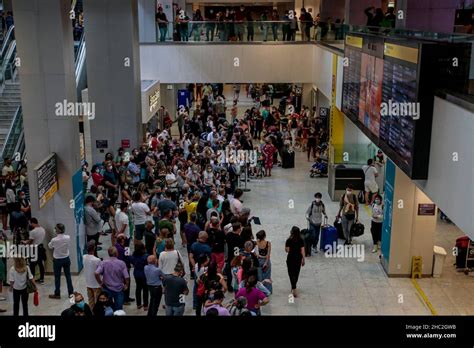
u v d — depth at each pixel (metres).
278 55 23.88
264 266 10.81
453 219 7.62
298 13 31.33
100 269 10.01
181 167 16.36
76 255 12.64
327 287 12.11
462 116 7.32
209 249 10.63
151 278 9.99
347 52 15.21
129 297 11.32
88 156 21.91
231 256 11.30
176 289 9.31
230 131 22.69
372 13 17.50
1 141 18.27
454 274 12.84
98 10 18.38
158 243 11.48
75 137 12.72
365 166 17.47
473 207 6.93
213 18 40.28
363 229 14.35
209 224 11.49
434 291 11.98
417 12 13.16
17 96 19.23
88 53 18.66
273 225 15.83
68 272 11.41
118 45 18.56
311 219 13.82
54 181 12.18
